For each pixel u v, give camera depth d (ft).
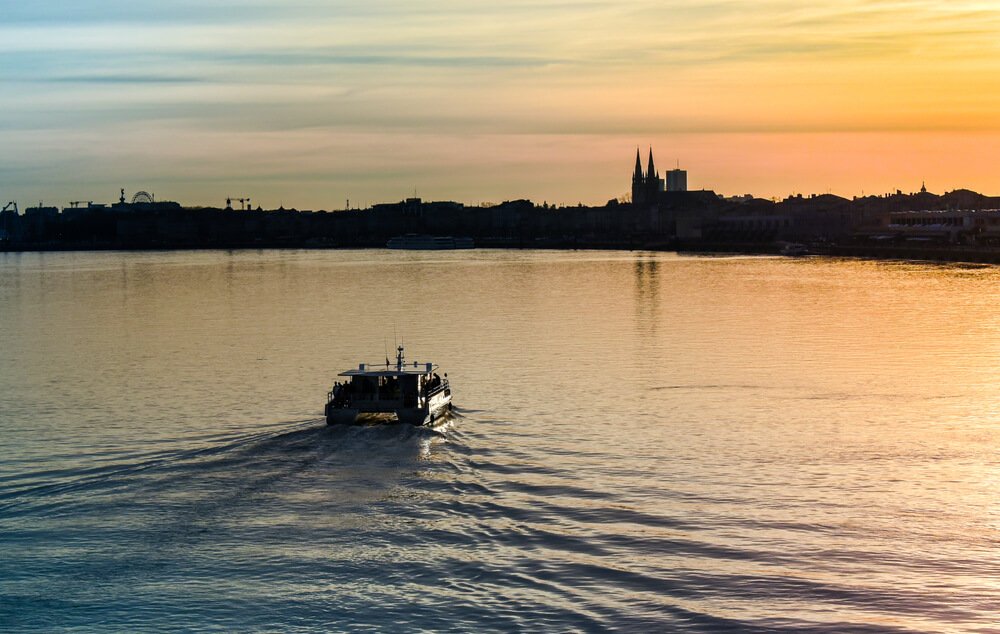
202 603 166.30
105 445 267.59
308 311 655.76
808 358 418.72
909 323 544.62
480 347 460.14
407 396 273.95
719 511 207.31
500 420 293.84
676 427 285.64
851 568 178.29
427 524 197.16
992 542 190.39
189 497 210.38
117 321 618.44
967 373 379.76
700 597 167.73
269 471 227.61
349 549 185.57
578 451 255.50
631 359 417.08
